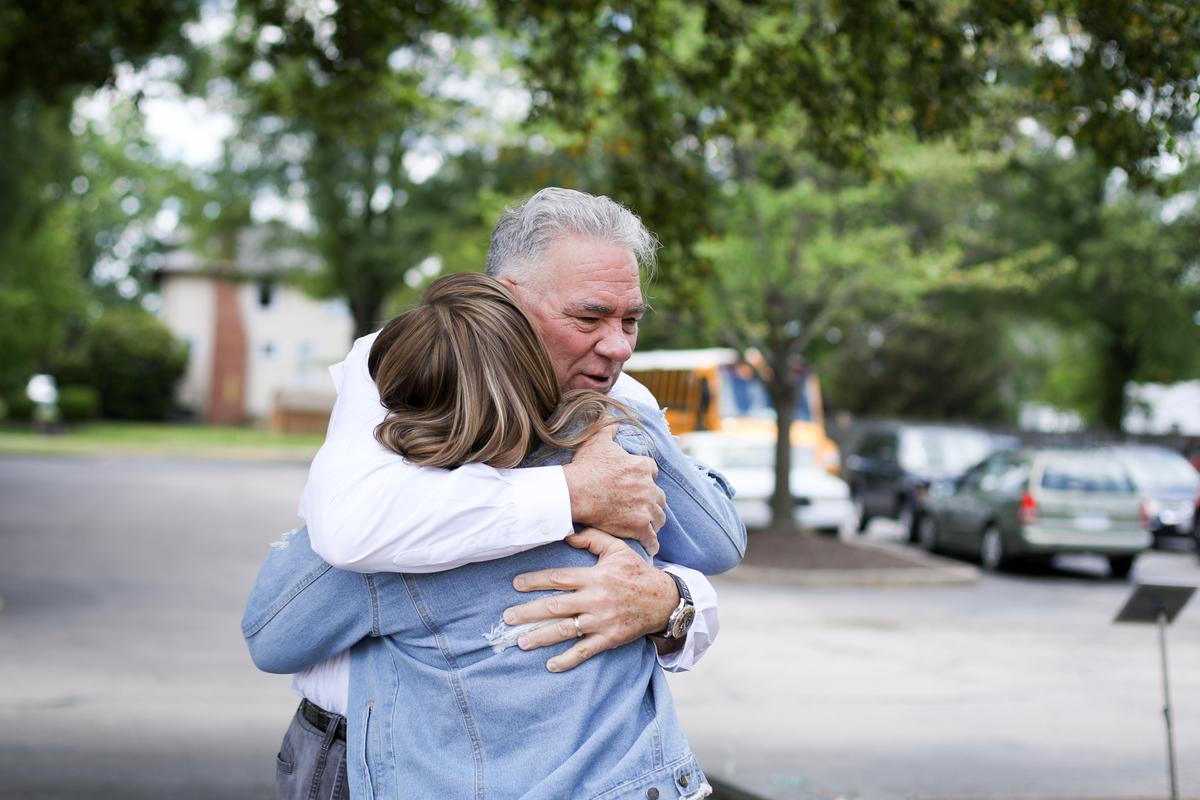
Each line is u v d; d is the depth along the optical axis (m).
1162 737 8.77
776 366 20.83
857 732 8.70
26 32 11.54
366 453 2.33
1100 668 11.58
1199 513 22.80
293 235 45.75
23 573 15.12
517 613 2.34
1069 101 7.18
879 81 8.11
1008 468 20.42
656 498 2.44
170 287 69.81
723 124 9.41
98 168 65.44
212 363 69.88
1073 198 37.22
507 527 2.29
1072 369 57.22
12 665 9.86
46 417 60.28
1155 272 36.84
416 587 2.37
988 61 7.76
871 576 17.81
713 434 25.41
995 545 20.03
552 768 2.26
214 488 30.58
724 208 19.56
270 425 62.75
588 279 2.46
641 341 34.38
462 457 2.33
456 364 2.36
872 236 21.09
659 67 9.79
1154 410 54.28
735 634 13.02
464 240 31.75
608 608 2.34
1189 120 6.78
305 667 2.50
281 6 10.77
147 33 11.73
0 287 49.09
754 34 9.05
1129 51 6.52
